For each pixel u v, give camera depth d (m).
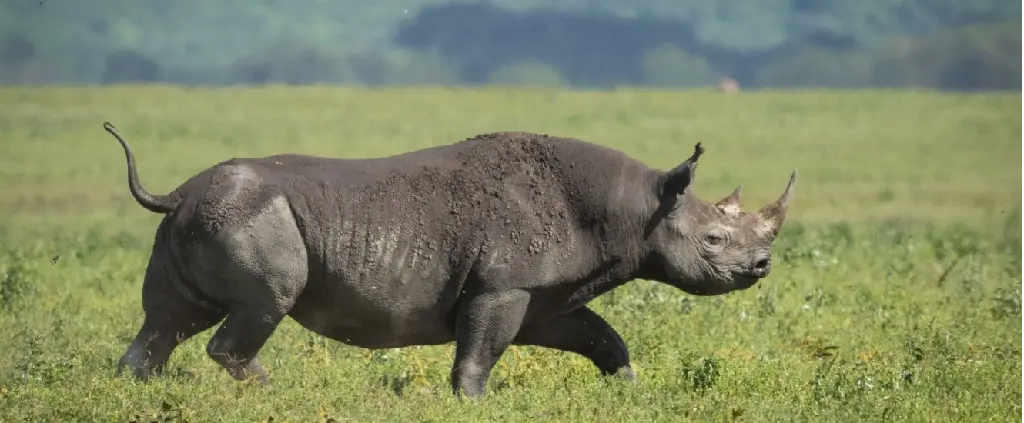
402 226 42.44
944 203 124.94
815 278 69.62
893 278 69.44
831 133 186.38
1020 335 53.00
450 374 44.88
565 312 44.38
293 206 42.12
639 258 44.06
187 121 183.88
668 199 43.91
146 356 43.81
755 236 44.94
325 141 166.38
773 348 51.09
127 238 89.50
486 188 42.81
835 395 42.09
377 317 43.03
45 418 38.53
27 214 108.44
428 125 185.12
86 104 198.62
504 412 39.25
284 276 41.81
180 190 42.84
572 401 40.84
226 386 42.12
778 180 141.38
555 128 183.75
